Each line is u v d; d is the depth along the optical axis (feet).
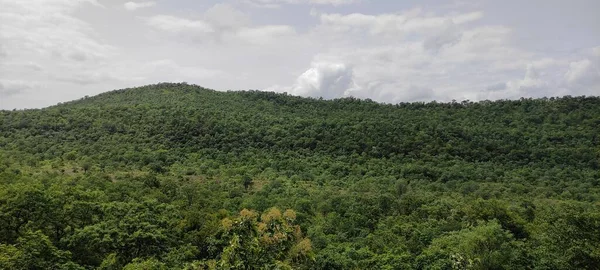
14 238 105.19
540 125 402.52
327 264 134.51
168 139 344.28
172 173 272.10
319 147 354.13
